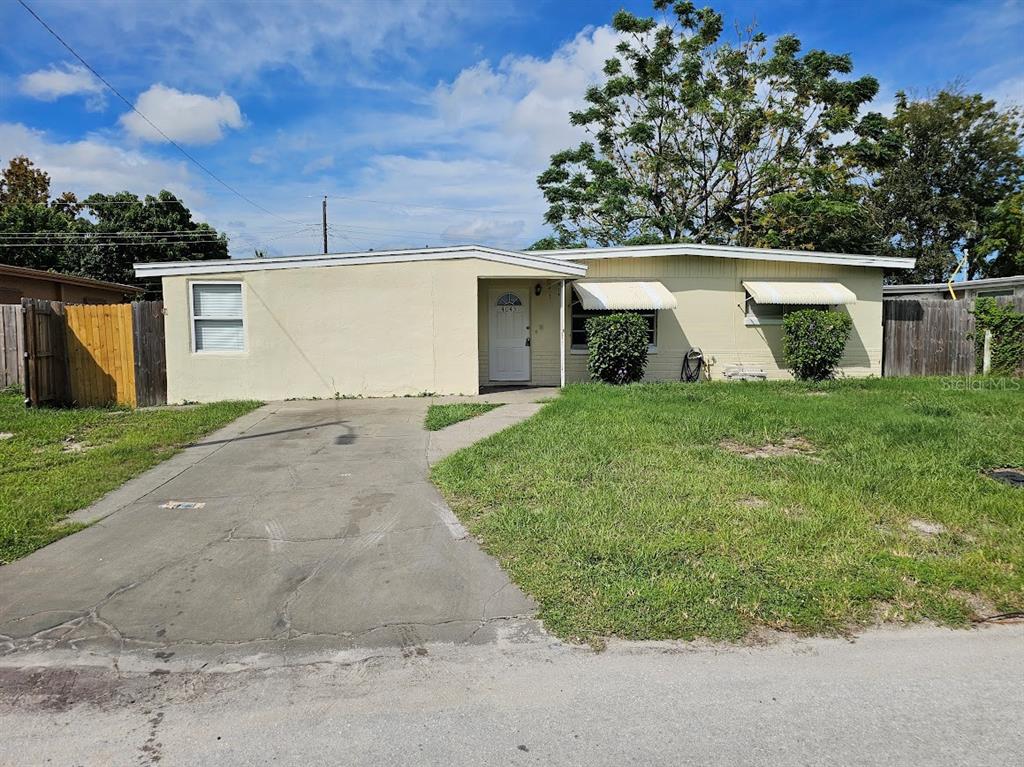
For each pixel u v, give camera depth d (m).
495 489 6.04
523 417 9.94
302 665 3.42
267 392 12.20
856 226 24.25
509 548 4.74
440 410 10.48
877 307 15.60
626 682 3.21
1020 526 4.93
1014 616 3.79
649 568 4.32
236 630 3.77
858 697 3.06
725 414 9.42
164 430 9.19
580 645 3.56
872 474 6.27
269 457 7.78
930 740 2.75
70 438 8.83
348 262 12.22
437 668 3.37
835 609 3.81
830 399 11.08
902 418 8.93
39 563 4.69
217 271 12.02
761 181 24.58
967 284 19.31
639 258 14.75
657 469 6.61
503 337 14.48
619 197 25.28
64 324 11.99
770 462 6.84
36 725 2.95
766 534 4.83
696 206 26.20
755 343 15.23
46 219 30.28
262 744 2.79
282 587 4.30
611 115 25.91
